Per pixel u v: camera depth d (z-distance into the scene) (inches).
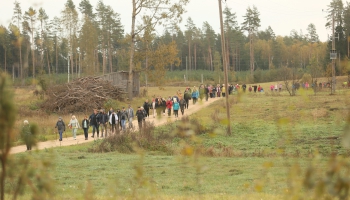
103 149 1499.8
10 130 178.9
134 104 3378.4
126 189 682.2
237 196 676.7
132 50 3513.8
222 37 1998.0
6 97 177.6
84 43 5231.3
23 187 215.0
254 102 3009.4
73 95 3046.3
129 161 1200.8
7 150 181.0
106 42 6998.0
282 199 608.4
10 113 177.9
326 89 3838.6
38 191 214.1
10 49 4899.1
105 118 1941.4
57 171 999.0
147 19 3420.3
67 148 1567.4
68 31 5064.0
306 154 1225.4
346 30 5600.4
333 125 1795.0
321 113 2053.4
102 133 1956.2
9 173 197.9
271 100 3112.7
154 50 3516.2
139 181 312.0
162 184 837.2
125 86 3796.8
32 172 208.1
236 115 2395.4
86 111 2876.5
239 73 7623.0
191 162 292.5
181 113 2719.0
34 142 197.2
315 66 5413.4
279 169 936.3
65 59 7578.7
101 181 869.2
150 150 1477.6
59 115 2832.2
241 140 1702.8
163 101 2546.8
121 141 1526.8
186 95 2925.7
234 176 936.3
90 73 5251.0
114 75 3725.4
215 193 736.3
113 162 1187.9
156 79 3516.2
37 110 2903.5
